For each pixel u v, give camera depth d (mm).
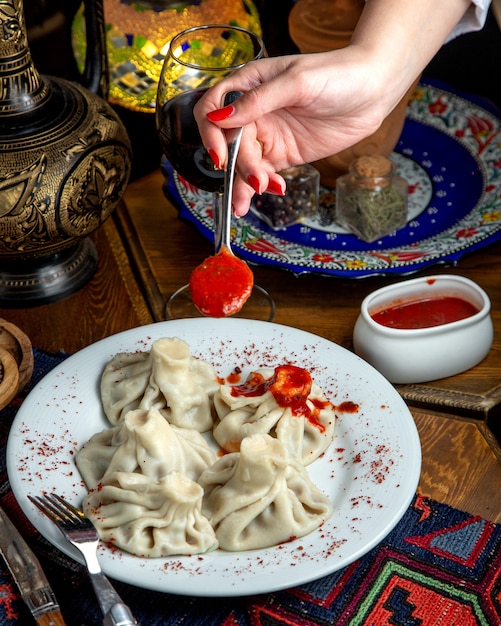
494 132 1103
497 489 758
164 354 792
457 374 854
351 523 695
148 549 683
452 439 797
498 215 992
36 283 934
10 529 708
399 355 831
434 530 729
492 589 691
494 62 1321
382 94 851
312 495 723
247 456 703
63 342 897
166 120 849
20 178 856
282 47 1238
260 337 854
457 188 1047
